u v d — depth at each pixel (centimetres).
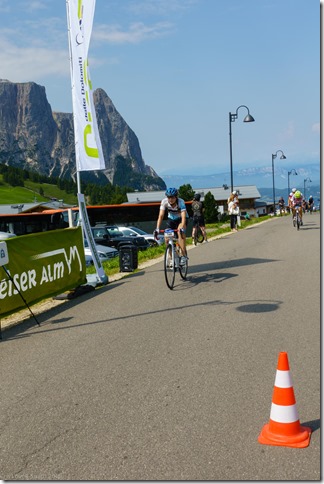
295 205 2452
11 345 720
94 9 1166
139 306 909
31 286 930
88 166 1191
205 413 440
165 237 1053
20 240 906
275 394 390
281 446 377
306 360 562
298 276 1104
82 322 826
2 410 481
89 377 552
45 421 448
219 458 365
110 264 1683
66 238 1096
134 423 430
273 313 788
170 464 361
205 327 729
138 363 587
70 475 357
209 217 9225
